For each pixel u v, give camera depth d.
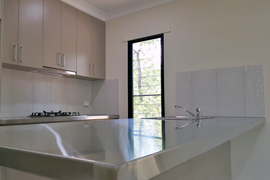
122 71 3.47
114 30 3.59
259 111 2.35
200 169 1.52
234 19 2.58
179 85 2.89
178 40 2.96
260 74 2.37
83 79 3.63
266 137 2.31
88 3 3.23
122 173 0.40
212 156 1.79
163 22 3.10
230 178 2.44
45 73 3.02
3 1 2.31
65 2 3.03
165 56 3.05
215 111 2.61
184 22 2.93
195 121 1.66
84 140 0.70
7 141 0.67
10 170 0.99
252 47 2.45
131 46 3.43
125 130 1.01
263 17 2.40
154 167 0.49
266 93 2.33
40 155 0.50
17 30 2.44
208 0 2.77
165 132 0.91
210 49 2.71
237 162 2.47
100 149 0.54
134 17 3.38
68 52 3.03
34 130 0.99
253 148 2.38
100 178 0.40
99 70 3.53
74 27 3.14
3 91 2.60
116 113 3.47
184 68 2.88
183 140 0.69
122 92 3.45
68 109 3.38
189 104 2.80
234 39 2.56
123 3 3.24
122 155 0.47
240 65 2.50
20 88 2.78
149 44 3.27
